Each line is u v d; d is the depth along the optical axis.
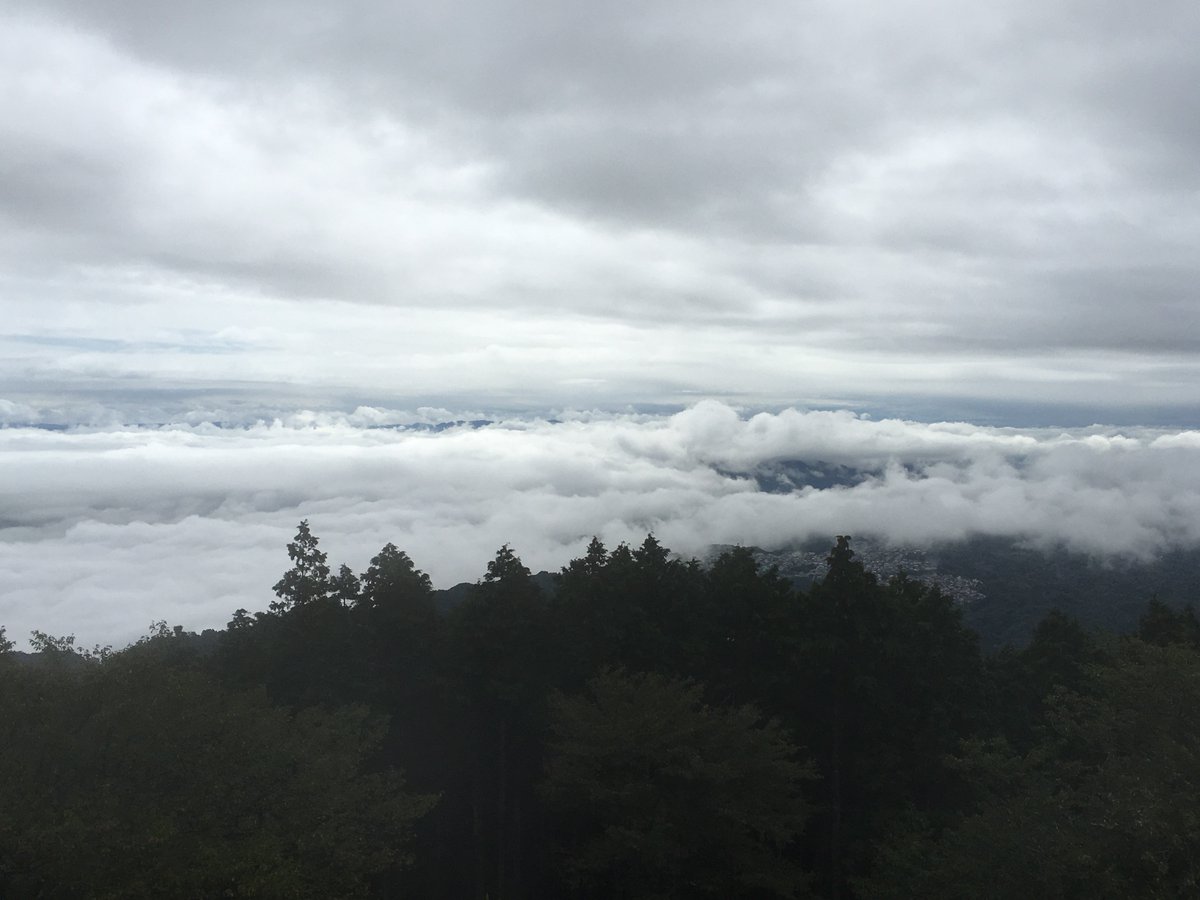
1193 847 13.07
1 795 13.30
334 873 15.92
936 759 26.39
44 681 16.39
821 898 22.62
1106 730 18.02
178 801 14.91
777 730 24.97
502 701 26.69
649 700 21.55
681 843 19.98
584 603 28.58
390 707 26.12
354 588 27.03
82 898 12.95
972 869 15.86
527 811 28.02
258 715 17.58
